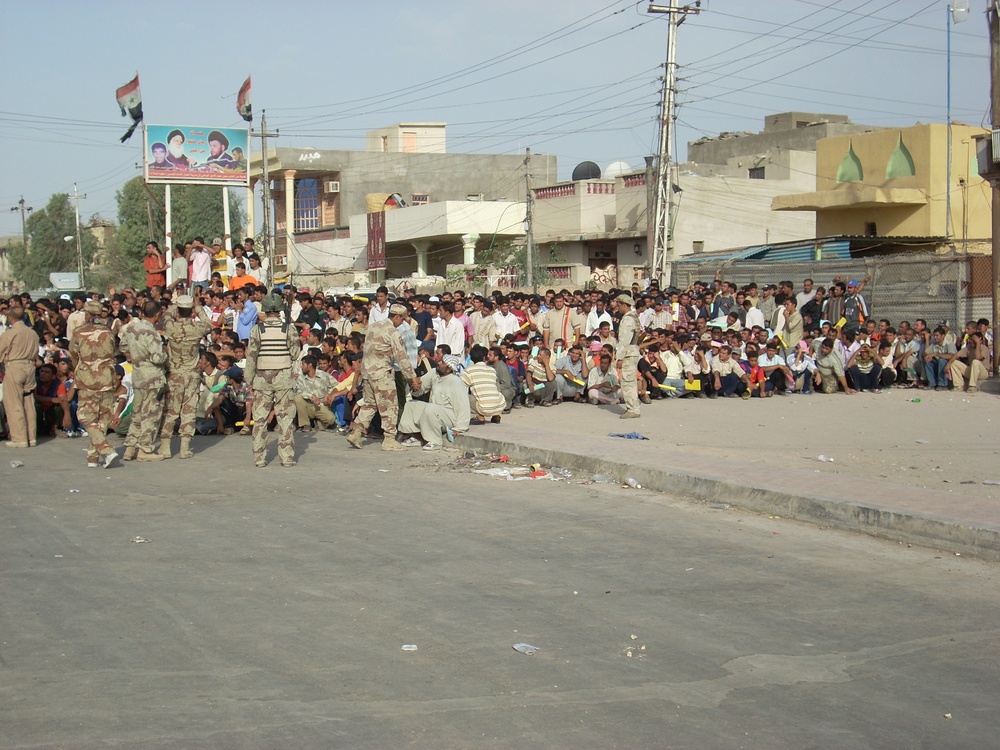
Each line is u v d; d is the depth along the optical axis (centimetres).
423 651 566
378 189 6094
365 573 727
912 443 1298
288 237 5872
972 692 521
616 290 2150
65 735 454
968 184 3288
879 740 462
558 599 668
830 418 1545
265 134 4475
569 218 4759
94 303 1184
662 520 912
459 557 775
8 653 559
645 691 513
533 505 977
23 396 1356
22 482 1085
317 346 1611
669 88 3219
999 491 980
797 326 2002
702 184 4288
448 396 1364
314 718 473
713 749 448
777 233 4444
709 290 2381
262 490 1045
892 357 2008
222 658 552
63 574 721
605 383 1709
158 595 670
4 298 1905
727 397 1836
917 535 825
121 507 956
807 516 906
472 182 6325
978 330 1966
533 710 486
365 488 1060
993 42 1789
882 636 604
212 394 1468
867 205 3322
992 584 718
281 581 705
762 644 586
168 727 462
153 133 3306
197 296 1959
